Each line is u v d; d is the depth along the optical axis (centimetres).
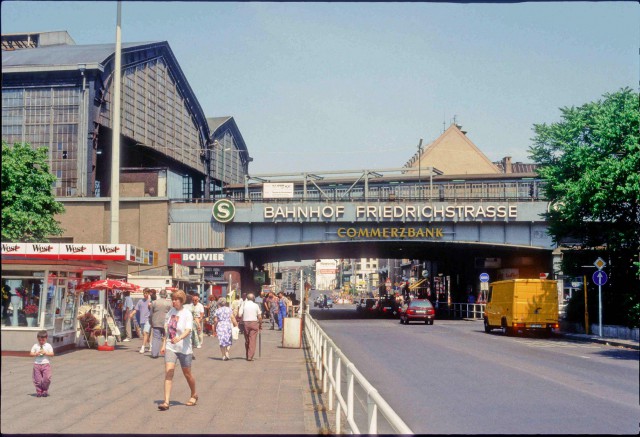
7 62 6088
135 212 6028
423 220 5766
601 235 3462
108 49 6356
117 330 2675
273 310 4362
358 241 5888
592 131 3369
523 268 6931
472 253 7350
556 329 3534
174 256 5953
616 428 998
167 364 1169
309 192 7469
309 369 1880
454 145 10912
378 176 7169
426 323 5084
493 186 6762
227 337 2150
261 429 963
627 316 3269
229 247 6059
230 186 8875
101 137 6200
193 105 8331
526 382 1587
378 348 2641
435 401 1291
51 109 5991
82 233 5891
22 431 936
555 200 3609
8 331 2073
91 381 1543
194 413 1116
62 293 2256
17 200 4238
